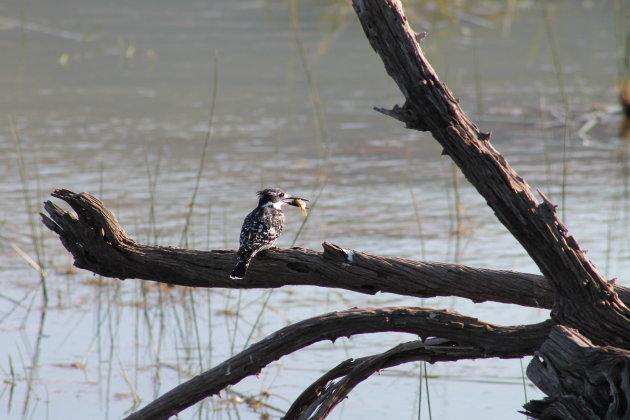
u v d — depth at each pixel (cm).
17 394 929
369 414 892
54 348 1042
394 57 634
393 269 678
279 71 2580
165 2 3622
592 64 2622
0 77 2464
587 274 622
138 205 1501
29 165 1725
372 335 1093
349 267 681
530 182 1670
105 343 1056
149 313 1145
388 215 1480
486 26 3206
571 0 3678
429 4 3388
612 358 558
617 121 2100
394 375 997
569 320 634
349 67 2636
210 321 1116
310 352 1048
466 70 2566
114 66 2620
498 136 1980
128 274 738
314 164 1772
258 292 1222
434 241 1348
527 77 2488
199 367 993
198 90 2373
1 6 3412
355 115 2147
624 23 3117
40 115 2100
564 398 587
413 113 645
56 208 734
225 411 913
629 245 1312
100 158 1778
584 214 1473
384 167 1762
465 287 677
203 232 1366
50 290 1208
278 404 923
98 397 927
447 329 653
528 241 631
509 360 1034
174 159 1781
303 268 696
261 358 676
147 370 990
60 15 3297
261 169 1727
